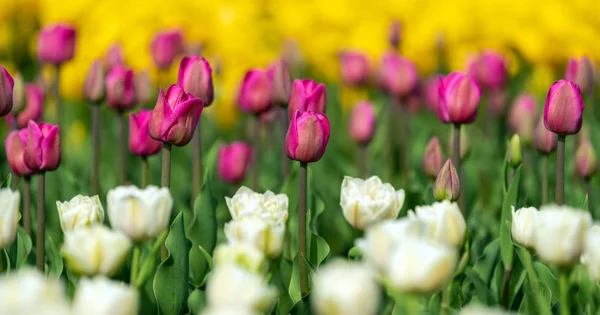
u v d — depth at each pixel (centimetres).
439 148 309
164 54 407
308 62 660
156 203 190
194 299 228
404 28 619
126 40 566
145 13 576
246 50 591
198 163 299
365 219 229
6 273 226
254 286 154
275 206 226
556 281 235
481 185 438
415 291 151
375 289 143
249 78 319
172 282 225
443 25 602
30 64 641
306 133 228
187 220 311
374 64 545
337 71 648
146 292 215
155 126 228
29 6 637
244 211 222
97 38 566
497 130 511
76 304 147
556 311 227
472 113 274
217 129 545
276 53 628
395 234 157
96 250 176
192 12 590
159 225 192
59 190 344
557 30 567
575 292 226
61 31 371
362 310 142
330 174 448
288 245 275
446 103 274
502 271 255
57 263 237
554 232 178
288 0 659
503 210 249
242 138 514
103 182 413
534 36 570
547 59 572
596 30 582
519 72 620
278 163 429
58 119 388
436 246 152
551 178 390
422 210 202
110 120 517
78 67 558
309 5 655
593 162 314
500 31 590
